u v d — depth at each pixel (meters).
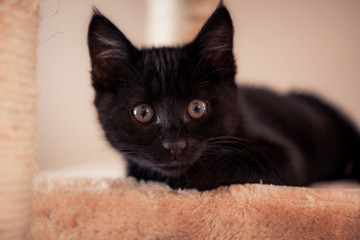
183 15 0.44
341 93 0.46
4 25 0.22
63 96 0.43
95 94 0.29
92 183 0.25
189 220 0.23
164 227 0.23
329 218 0.22
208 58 0.28
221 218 0.22
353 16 0.45
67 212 0.23
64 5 0.41
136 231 0.23
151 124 0.27
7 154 0.22
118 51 0.28
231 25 0.28
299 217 0.22
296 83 0.47
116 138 0.28
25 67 0.23
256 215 0.22
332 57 0.46
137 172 0.29
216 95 0.27
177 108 0.26
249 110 0.34
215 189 0.24
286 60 0.47
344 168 0.38
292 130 0.35
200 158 0.27
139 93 0.27
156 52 0.28
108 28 0.27
